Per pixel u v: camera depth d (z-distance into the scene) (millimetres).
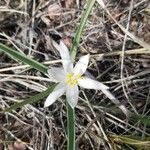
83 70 111
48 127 130
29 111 132
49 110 132
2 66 137
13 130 131
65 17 145
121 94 133
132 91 133
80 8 144
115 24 141
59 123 131
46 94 112
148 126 129
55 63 136
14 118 133
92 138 128
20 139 130
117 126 130
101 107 128
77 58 137
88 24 142
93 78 131
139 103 132
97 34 141
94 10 143
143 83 134
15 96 134
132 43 139
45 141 128
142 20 141
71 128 106
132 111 131
